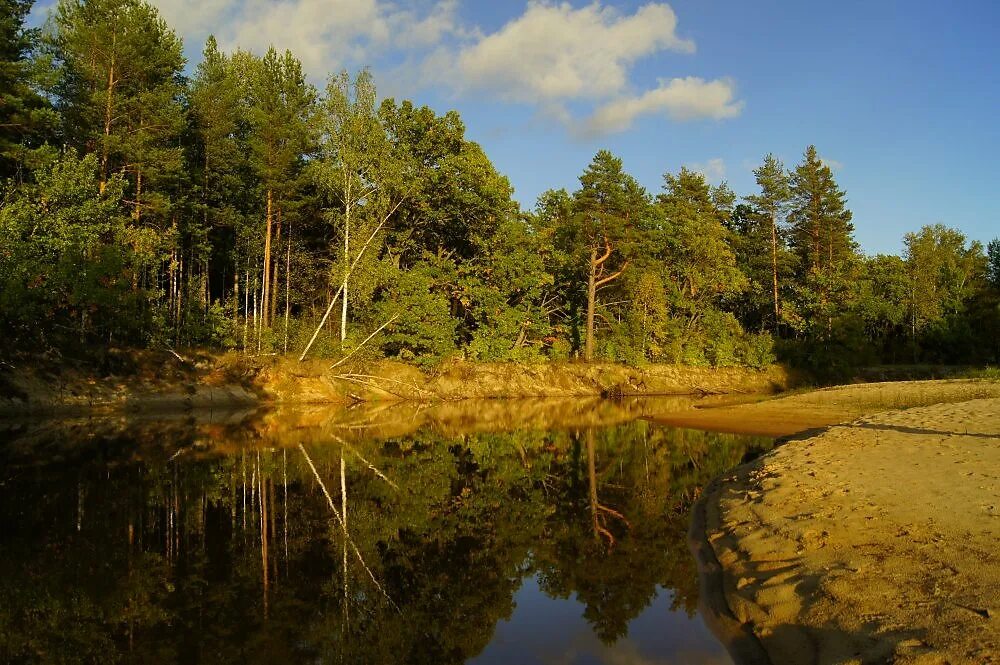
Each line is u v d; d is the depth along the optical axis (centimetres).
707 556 904
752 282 6319
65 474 1625
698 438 2259
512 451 2106
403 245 4406
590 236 4744
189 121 3944
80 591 852
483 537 1119
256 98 3834
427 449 2144
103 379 3020
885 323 6219
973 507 801
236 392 3425
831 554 721
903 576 619
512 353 4597
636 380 4831
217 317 3753
